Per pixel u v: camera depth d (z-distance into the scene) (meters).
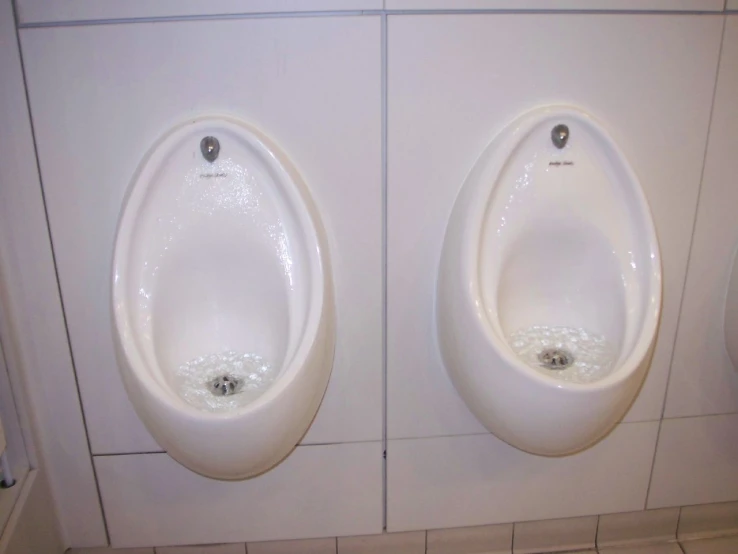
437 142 1.09
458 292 1.05
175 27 1.00
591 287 1.14
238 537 1.34
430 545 1.39
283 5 1.00
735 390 1.31
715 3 1.05
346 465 1.29
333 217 1.12
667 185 1.16
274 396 0.96
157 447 1.25
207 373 1.11
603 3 1.03
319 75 1.04
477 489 1.34
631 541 1.44
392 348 1.21
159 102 1.04
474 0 1.01
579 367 1.10
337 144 1.08
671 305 1.24
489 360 1.01
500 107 1.08
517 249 1.11
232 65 1.02
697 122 1.12
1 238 1.09
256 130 1.06
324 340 1.06
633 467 1.36
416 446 1.29
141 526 1.32
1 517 1.11
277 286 1.08
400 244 1.14
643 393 1.30
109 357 1.18
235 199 1.07
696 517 1.43
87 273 1.12
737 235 1.20
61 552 1.31
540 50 1.05
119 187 1.08
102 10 0.98
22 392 1.17
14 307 1.13
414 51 1.03
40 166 1.06
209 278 1.11
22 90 1.01
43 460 1.24
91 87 1.02
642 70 1.08
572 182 1.09
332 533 1.36
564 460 1.33
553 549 1.42
